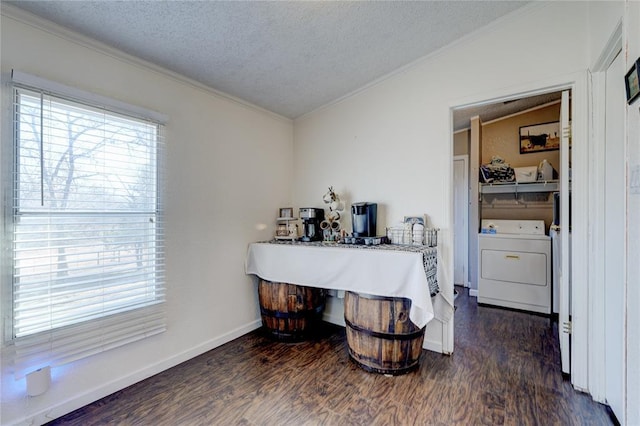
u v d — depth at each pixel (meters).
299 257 2.46
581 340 1.83
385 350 2.03
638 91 1.14
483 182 4.04
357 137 2.90
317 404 1.73
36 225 1.60
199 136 2.44
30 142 1.58
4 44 1.49
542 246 3.33
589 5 1.80
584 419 1.58
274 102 2.95
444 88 2.39
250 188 2.90
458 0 1.87
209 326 2.48
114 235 1.91
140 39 1.85
